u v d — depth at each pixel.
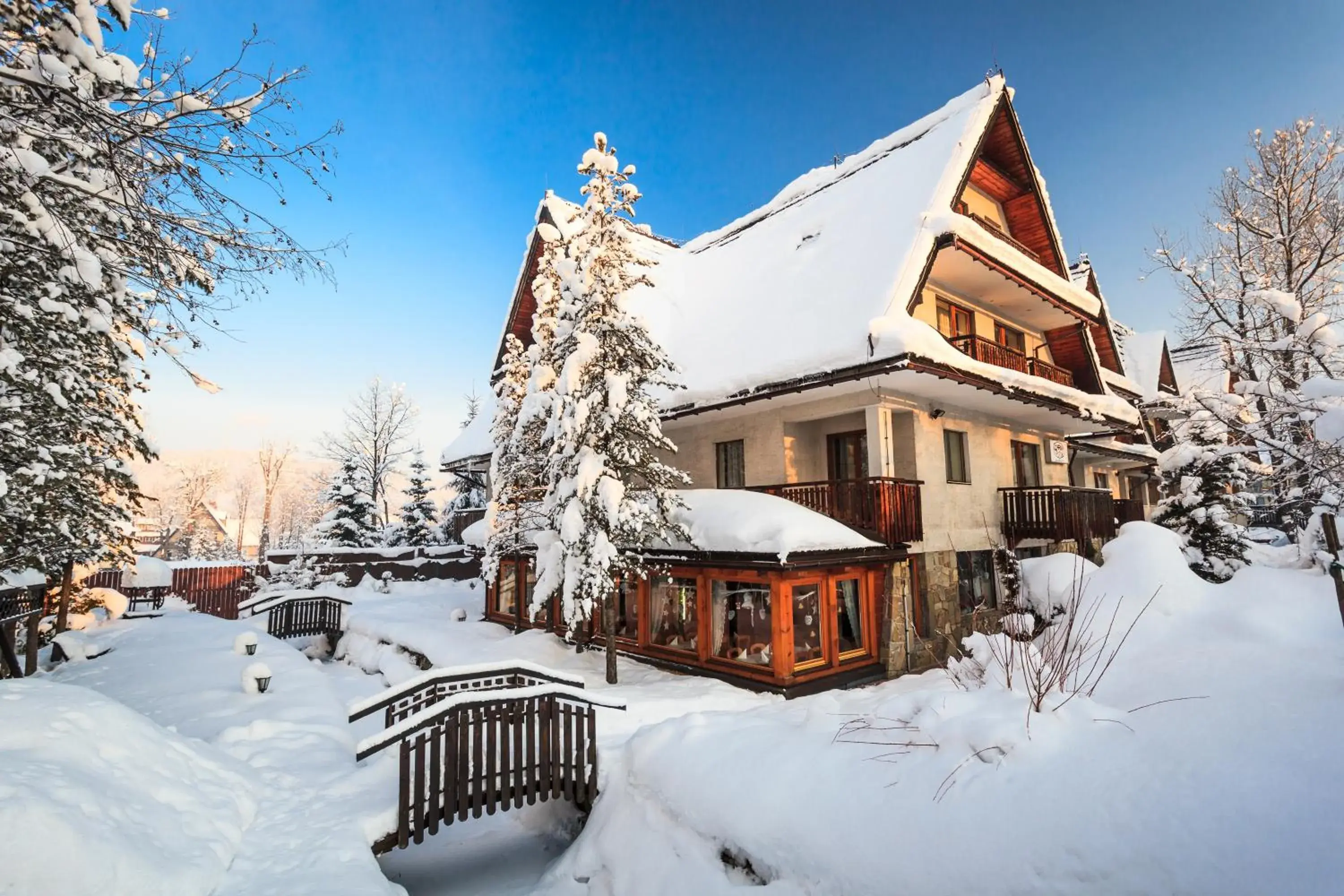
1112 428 17.84
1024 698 5.35
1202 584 7.64
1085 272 24.16
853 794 4.96
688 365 15.09
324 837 5.35
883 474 12.16
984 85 15.10
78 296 6.37
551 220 20.14
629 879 5.59
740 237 20.47
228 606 26.00
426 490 35.97
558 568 10.41
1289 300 11.93
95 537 10.76
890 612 11.71
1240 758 3.99
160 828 4.59
